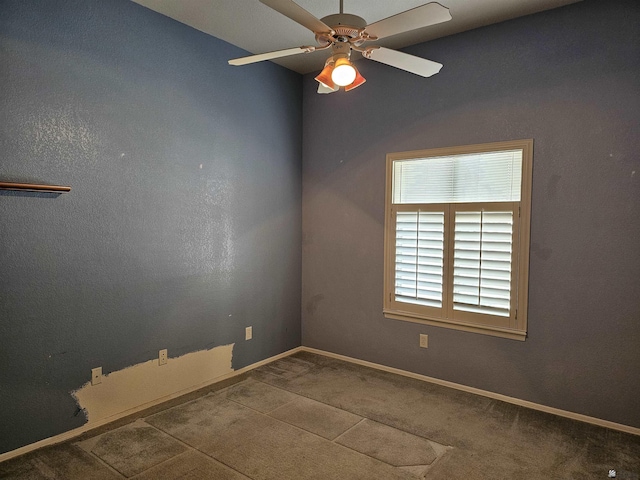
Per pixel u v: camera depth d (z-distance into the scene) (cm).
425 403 316
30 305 248
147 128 301
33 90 244
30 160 244
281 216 413
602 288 281
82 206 268
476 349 333
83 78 266
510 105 310
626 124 270
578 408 292
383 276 380
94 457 242
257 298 392
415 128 356
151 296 309
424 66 233
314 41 351
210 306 351
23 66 240
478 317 329
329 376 369
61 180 258
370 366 393
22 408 247
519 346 314
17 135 239
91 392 277
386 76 371
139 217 299
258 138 386
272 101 398
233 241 368
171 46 313
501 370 322
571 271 291
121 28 283
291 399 322
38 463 236
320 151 419
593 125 280
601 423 284
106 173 279
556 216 295
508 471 231
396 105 366
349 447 254
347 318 407
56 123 254
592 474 229
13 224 239
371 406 310
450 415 296
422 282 356
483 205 322
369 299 391
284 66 408
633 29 266
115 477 223
